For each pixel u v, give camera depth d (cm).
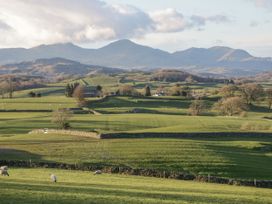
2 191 4712
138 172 7500
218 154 9106
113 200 4634
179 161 8425
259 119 16488
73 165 7862
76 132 11888
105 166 7931
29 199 4400
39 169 7544
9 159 8256
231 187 6519
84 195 4809
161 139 10769
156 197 5009
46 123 14950
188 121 15600
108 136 11100
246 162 8619
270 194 5909
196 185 6494
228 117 17438
